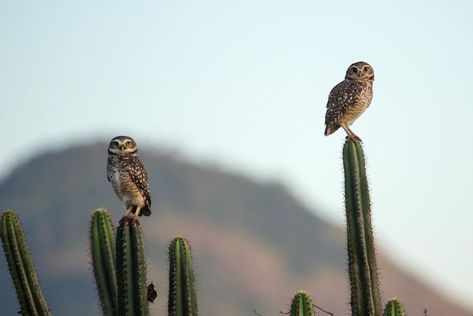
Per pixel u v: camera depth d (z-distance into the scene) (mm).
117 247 13930
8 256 14219
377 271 14633
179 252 14008
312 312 13656
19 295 14234
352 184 14672
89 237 14570
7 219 14227
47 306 14320
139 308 13828
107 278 14414
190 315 13906
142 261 13891
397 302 13953
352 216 14625
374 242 14664
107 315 14359
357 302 14508
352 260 14586
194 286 14039
